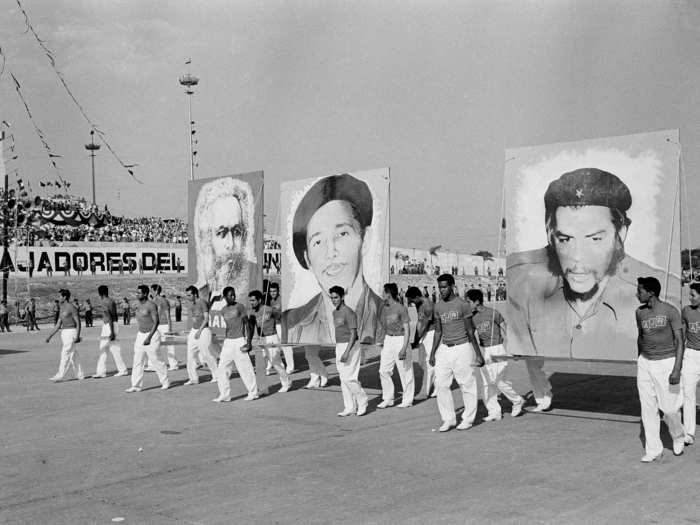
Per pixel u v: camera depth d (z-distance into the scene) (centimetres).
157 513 655
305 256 1402
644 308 832
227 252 1611
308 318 1391
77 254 4341
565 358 1045
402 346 1229
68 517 646
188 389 1503
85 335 3219
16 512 663
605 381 1555
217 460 862
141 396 1402
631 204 998
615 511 636
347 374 1160
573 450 892
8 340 2941
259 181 1550
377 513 642
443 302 1037
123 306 4116
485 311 1127
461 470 796
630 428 1037
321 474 788
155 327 1470
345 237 1344
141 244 4631
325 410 1230
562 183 1057
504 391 1141
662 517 617
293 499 691
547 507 651
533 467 805
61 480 775
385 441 966
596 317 1024
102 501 696
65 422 1122
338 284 1346
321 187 1389
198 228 1681
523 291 1088
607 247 1016
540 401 1191
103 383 1605
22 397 1390
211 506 673
